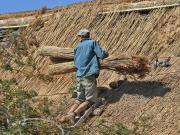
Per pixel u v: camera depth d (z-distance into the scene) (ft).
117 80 37.93
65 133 32.30
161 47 39.27
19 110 33.60
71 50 39.58
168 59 38.06
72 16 44.06
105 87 37.81
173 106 33.17
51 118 34.65
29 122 32.40
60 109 36.86
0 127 32.68
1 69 43.16
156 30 40.16
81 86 36.42
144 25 40.81
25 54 42.86
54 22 44.65
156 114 32.99
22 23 47.24
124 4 42.39
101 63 37.50
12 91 35.83
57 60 40.32
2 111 33.50
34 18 46.88
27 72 41.86
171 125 31.76
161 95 34.60
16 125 31.27
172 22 39.96
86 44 36.81
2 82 36.40
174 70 36.73
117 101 35.73
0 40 46.73
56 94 39.04
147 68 36.73
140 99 34.99
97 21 42.73
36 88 40.65
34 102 35.78
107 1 44.01
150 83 36.24
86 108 36.01
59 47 41.52
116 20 42.09
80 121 34.78
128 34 40.86
